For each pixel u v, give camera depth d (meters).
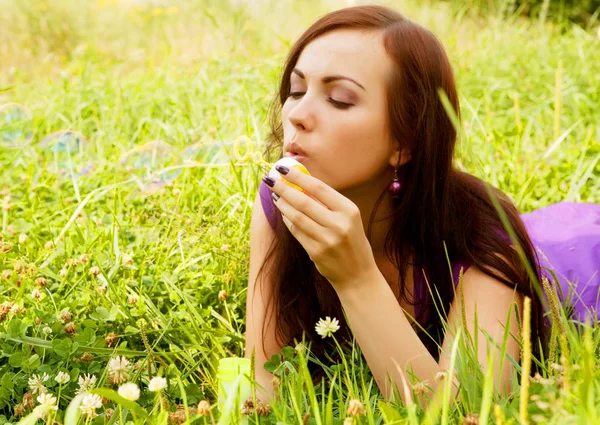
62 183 3.47
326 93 1.73
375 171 1.79
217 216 2.71
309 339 2.05
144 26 7.14
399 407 1.51
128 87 4.98
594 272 2.30
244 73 4.82
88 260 2.43
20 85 5.35
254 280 2.08
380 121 1.74
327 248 1.61
